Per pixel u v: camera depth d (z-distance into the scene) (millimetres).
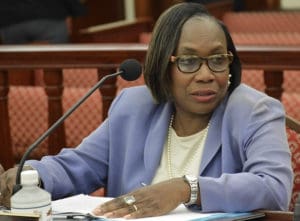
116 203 3729
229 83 4402
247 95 4312
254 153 4074
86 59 6691
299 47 6285
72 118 8430
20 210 3438
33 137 8680
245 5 21469
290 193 4008
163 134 4469
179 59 4195
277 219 3686
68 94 8477
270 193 3830
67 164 4598
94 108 8289
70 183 4539
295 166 4859
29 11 13234
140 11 18672
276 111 4246
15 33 13320
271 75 6426
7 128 7176
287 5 22609
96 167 4676
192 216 3668
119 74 4102
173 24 4230
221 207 3768
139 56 6547
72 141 8453
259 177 3889
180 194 3740
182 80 4211
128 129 4598
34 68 6875
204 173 4262
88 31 13344
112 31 13320
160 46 4270
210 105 4262
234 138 4203
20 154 8711
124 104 4672
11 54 6855
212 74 4176
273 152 4043
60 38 13391
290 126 4898
